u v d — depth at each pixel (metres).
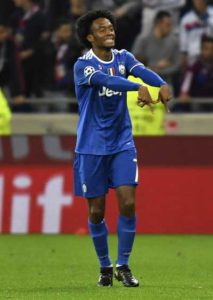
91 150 24.53
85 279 27.69
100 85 24.00
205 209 43.12
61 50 54.16
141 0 54.78
